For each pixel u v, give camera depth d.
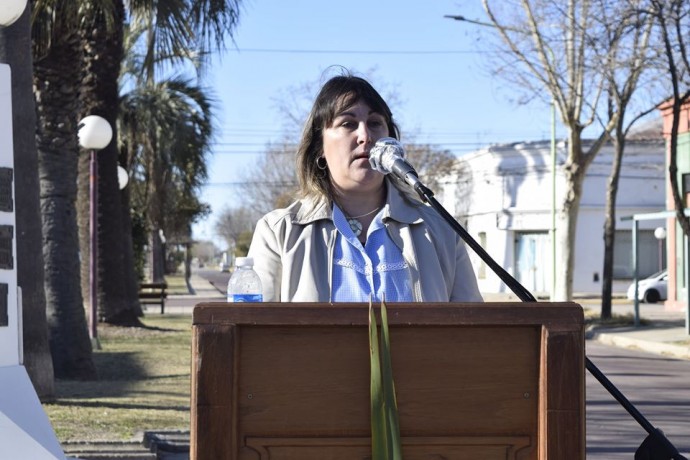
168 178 29.91
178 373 13.09
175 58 14.59
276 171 55.03
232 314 2.31
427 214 3.29
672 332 22.77
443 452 2.35
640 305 36.22
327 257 3.16
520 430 2.36
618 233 44.59
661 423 10.41
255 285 3.14
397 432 2.26
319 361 2.34
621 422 10.36
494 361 2.36
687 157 30.03
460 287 3.29
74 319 12.42
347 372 2.34
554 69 25.09
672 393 13.08
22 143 9.71
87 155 20.02
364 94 3.31
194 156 29.30
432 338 2.35
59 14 12.12
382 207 3.31
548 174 45.03
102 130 15.34
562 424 2.31
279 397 2.33
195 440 2.28
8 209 6.21
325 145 3.31
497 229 46.75
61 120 12.45
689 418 10.80
